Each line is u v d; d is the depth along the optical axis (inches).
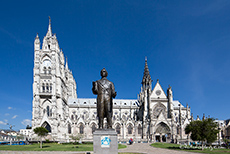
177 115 5152.6
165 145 2559.1
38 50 4685.0
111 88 862.5
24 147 2422.5
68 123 4399.6
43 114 4276.6
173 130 4116.6
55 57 4785.9
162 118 4220.0
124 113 5310.0
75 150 1941.4
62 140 4030.5
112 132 778.2
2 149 2096.5
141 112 4943.4
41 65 4699.8
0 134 4776.1
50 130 4195.4
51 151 1861.5
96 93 864.9
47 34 4997.5
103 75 885.2
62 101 4667.8
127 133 4530.0
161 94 4623.5
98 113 835.4
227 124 4813.0
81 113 5128.0
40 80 4547.2
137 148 2144.4
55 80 4586.6
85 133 4379.9
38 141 3627.0
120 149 1966.0
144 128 4311.0
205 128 2090.3
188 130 2224.4
